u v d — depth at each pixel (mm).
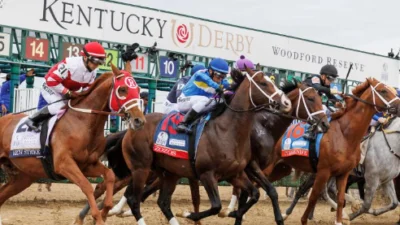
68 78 6730
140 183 7648
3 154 7164
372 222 10516
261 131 7922
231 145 7035
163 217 9648
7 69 14984
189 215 7309
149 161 7637
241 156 7133
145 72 15000
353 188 12492
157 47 15172
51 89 6723
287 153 8758
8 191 7301
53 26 13500
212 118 7191
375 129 9172
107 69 14039
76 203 11055
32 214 9375
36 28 13242
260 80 7090
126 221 9195
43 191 12977
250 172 7848
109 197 6559
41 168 6816
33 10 13195
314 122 7902
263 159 7930
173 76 15539
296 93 8031
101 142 6711
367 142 9117
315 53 19250
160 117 7727
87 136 6547
